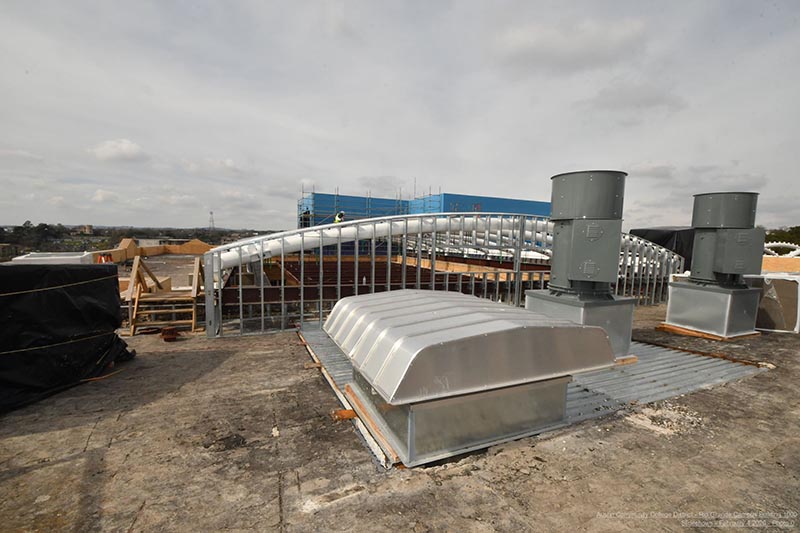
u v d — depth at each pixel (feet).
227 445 12.82
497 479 10.99
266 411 15.43
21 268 16.34
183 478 10.98
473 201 113.09
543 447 12.77
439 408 11.75
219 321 27.66
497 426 12.92
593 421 14.75
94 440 13.12
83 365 18.57
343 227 30.81
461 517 9.42
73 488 10.50
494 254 47.21
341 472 11.30
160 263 83.71
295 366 21.04
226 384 18.38
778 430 14.17
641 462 11.97
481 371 11.74
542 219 38.60
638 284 45.39
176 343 25.75
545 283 42.04
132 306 28.60
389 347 11.96
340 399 16.35
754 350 24.81
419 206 112.98
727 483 10.93
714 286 28.22
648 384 18.78
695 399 17.02
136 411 15.40
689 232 61.16
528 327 12.47
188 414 15.15
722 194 27.27
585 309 20.88
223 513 9.53
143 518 9.34
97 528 9.00
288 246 28.96
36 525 9.09
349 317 16.61
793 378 19.79
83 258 31.73
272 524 9.15
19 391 15.98
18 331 16.16
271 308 33.12
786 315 29.48
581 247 20.97
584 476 11.19
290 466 11.62
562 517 9.46
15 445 12.76
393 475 11.13
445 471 11.37
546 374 12.96
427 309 15.44
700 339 27.76
